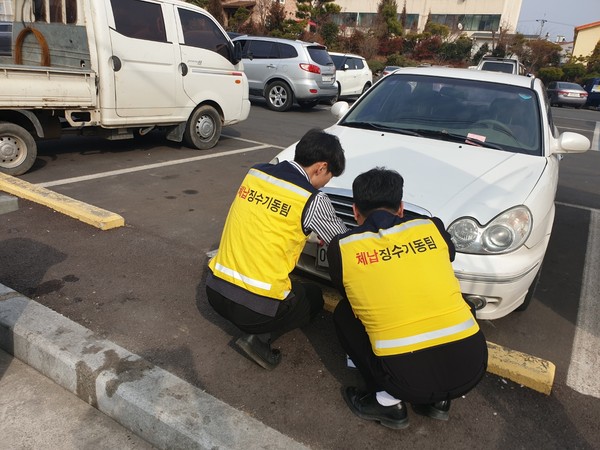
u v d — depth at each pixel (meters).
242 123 10.30
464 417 2.36
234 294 2.33
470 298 2.69
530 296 3.19
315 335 2.94
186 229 4.30
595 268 4.15
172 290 3.27
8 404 2.35
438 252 2.10
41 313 2.79
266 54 12.54
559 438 2.27
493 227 2.67
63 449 2.13
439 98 4.09
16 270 3.37
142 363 2.46
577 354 2.89
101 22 5.39
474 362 2.05
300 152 2.32
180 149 7.30
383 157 3.30
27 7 6.31
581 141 3.58
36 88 4.99
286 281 2.37
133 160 6.47
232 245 2.37
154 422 2.17
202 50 6.66
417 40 42.75
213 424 2.13
